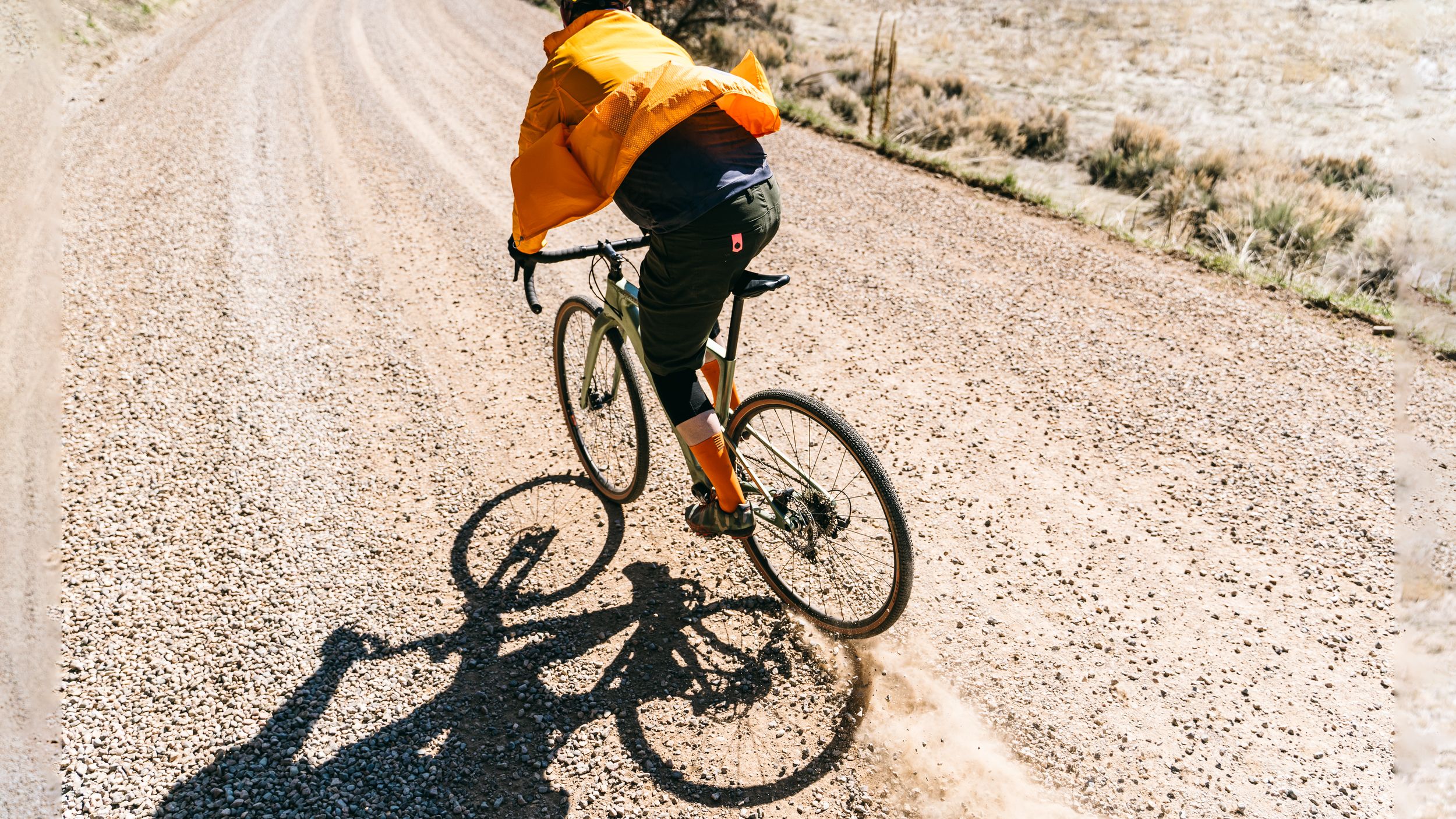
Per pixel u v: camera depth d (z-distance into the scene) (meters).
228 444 4.05
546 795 2.46
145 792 2.43
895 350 4.93
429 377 4.67
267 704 2.72
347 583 3.23
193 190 7.39
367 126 9.76
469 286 5.77
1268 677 2.81
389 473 3.88
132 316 5.21
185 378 4.59
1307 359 4.75
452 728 2.66
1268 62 16.36
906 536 2.61
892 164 8.67
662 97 2.29
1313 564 3.28
